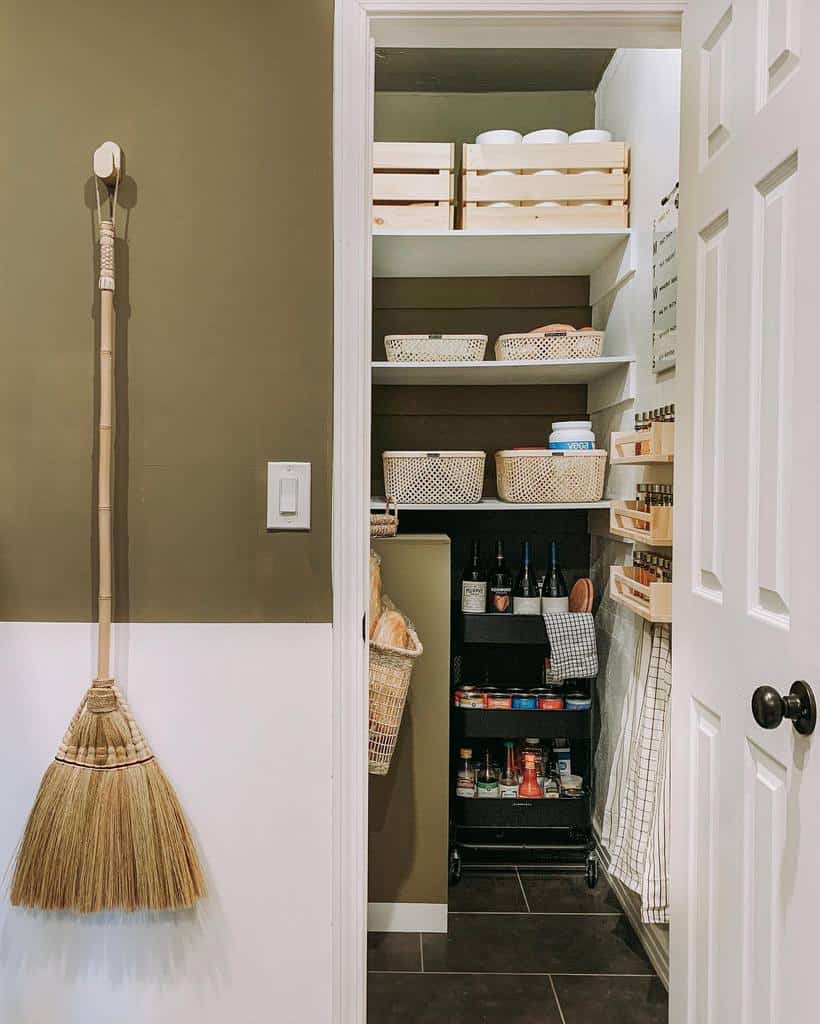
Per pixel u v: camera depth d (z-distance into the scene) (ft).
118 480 4.90
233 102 4.86
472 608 9.55
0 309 4.86
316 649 4.94
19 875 4.75
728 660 4.28
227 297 4.88
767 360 3.86
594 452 9.07
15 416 4.88
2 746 4.91
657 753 7.04
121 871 4.69
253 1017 4.97
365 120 4.91
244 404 4.90
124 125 4.85
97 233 4.86
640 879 6.98
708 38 4.58
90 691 4.73
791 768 3.57
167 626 4.92
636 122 8.63
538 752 9.83
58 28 4.83
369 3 4.84
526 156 8.98
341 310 4.88
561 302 10.59
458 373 9.61
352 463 4.91
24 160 4.84
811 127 3.43
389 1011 6.95
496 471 10.12
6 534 4.90
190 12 4.84
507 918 8.55
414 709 8.30
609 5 4.89
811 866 3.40
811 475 3.43
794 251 3.61
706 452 4.64
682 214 5.05
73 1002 4.96
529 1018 6.86
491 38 5.14
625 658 8.66
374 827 8.29
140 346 4.88
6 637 4.90
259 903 4.97
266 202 4.88
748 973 4.01
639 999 7.14
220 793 4.95
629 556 8.57
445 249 9.34
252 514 4.92
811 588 3.43
